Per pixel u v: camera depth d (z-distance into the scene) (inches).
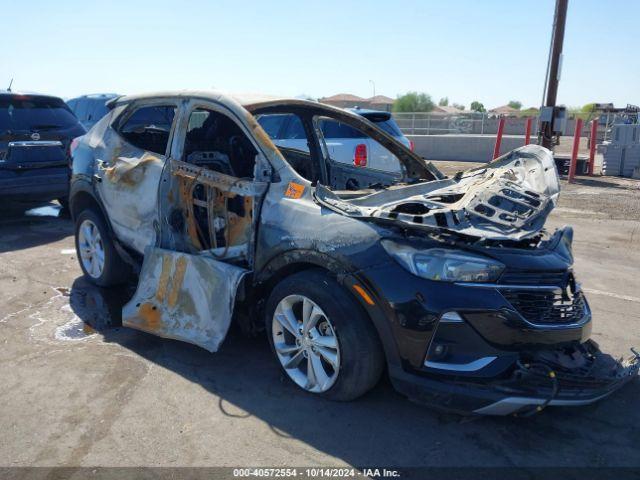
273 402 137.5
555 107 549.3
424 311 120.6
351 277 127.0
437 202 139.5
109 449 118.7
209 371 152.9
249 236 150.7
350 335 128.3
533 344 123.8
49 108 322.7
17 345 166.7
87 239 216.5
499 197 143.0
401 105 2047.2
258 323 159.0
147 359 159.3
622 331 187.6
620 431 129.3
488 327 120.8
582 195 472.4
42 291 212.5
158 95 186.1
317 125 193.9
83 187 207.5
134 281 223.3
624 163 596.1
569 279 135.1
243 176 183.0
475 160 870.4
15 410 132.5
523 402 117.5
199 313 155.5
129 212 186.7
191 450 118.9
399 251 124.6
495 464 116.3
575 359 130.7
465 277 121.1
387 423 129.3
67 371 151.3
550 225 353.7
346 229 131.0
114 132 201.6
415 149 911.0
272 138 211.3
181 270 162.2
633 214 391.9
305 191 144.0
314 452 119.0
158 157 179.6
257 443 121.6
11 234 301.0
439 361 123.8
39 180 302.8
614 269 263.0
